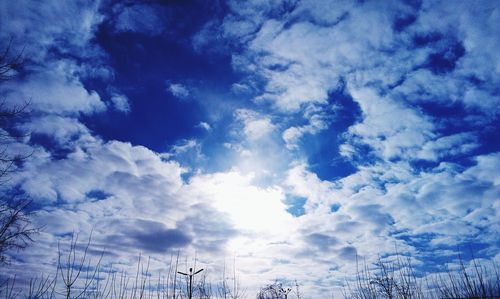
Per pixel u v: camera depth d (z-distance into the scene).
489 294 12.77
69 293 12.48
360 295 19.03
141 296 17.33
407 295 17.09
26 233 11.09
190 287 23.30
